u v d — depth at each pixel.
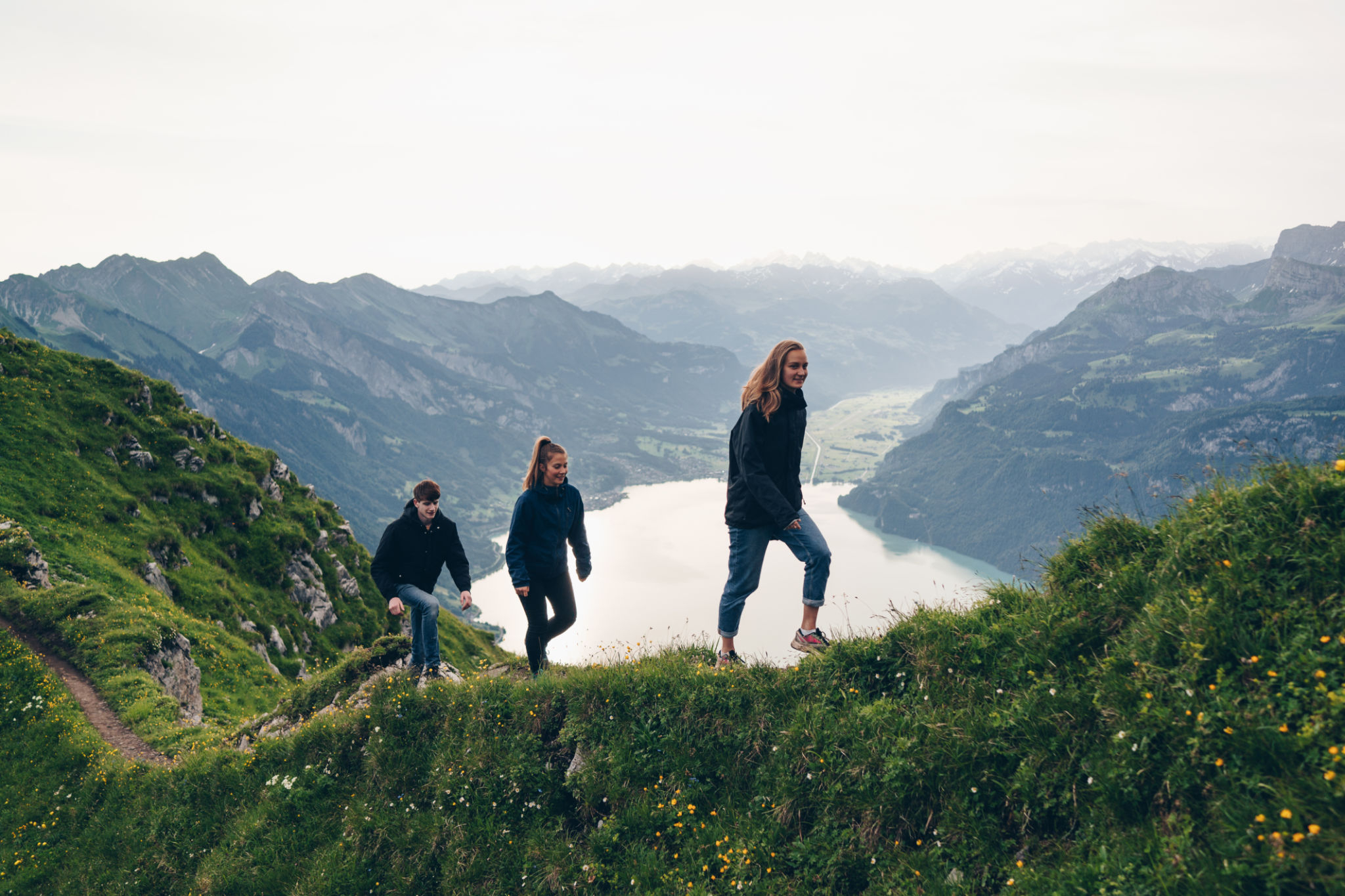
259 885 9.35
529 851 8.18
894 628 8.18
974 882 5.98
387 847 9.09
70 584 27.34
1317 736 5.07
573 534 10.74
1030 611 7.44
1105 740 6.06
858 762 7.09
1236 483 6.86
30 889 11.77
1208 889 4.87
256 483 52.91
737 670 8.72
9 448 39.59
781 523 8.32
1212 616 6.01
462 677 12.07
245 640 39.56
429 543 12.46
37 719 18.27
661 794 8.05
